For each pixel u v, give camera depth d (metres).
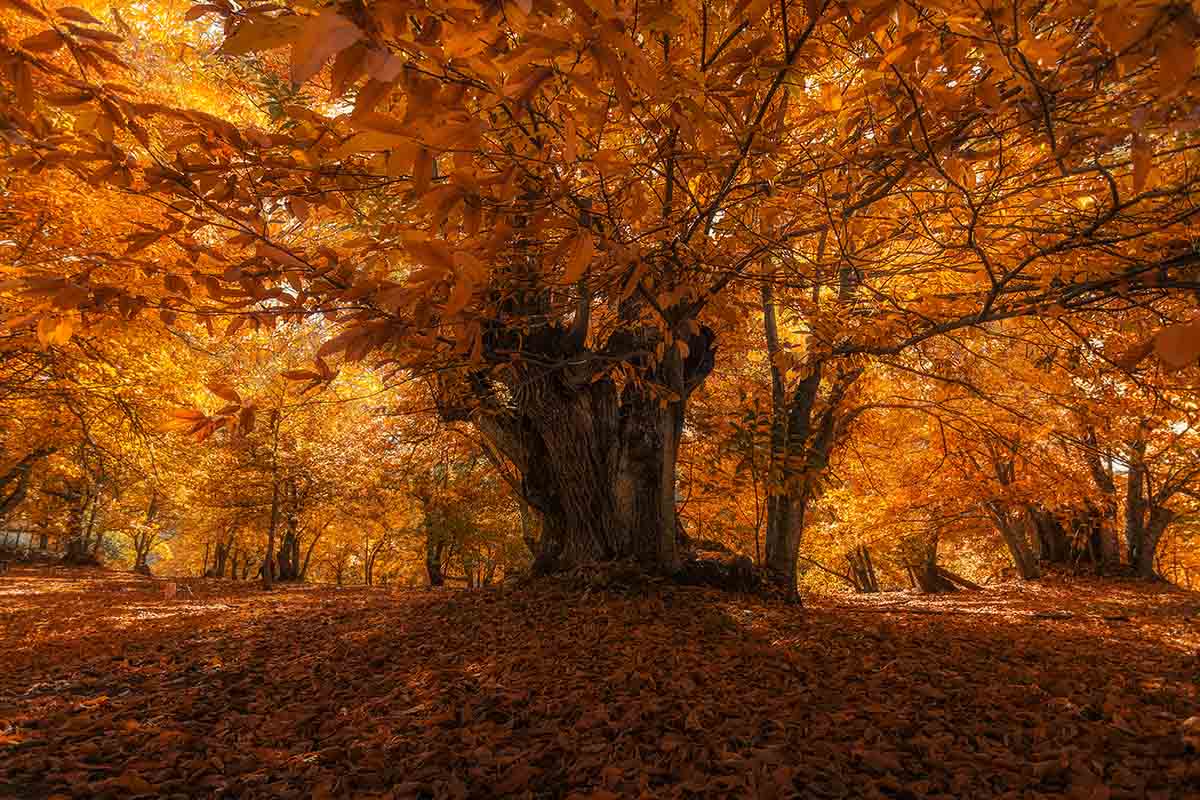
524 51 1.13
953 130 2.15
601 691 4.53
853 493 16.20
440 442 15.05
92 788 3.35
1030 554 17.03
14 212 4.65
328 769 3.57
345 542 34.06
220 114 5.73
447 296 1.65
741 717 3.98
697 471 10.03
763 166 2.74
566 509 9.23
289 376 1.82
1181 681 4.66
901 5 1.46
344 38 0.74
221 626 9.28
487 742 3.75
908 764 3.33
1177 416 5.41
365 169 2.18
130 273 3.52
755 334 10.56
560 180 1.96
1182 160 3.04
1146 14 1.02
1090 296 3.71
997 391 8.91
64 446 12.52
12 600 13.05
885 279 5.41
